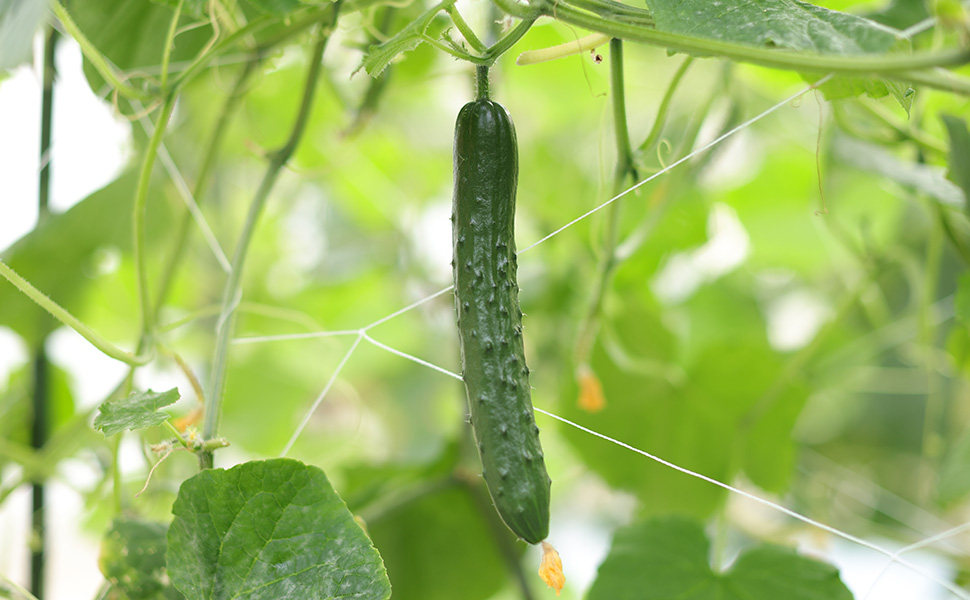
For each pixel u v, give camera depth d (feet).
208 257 6.87
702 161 5.35
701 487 5.54
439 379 7.78
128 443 5.35
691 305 7.23
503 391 3.85
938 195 4.60
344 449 6.06
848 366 6.70
